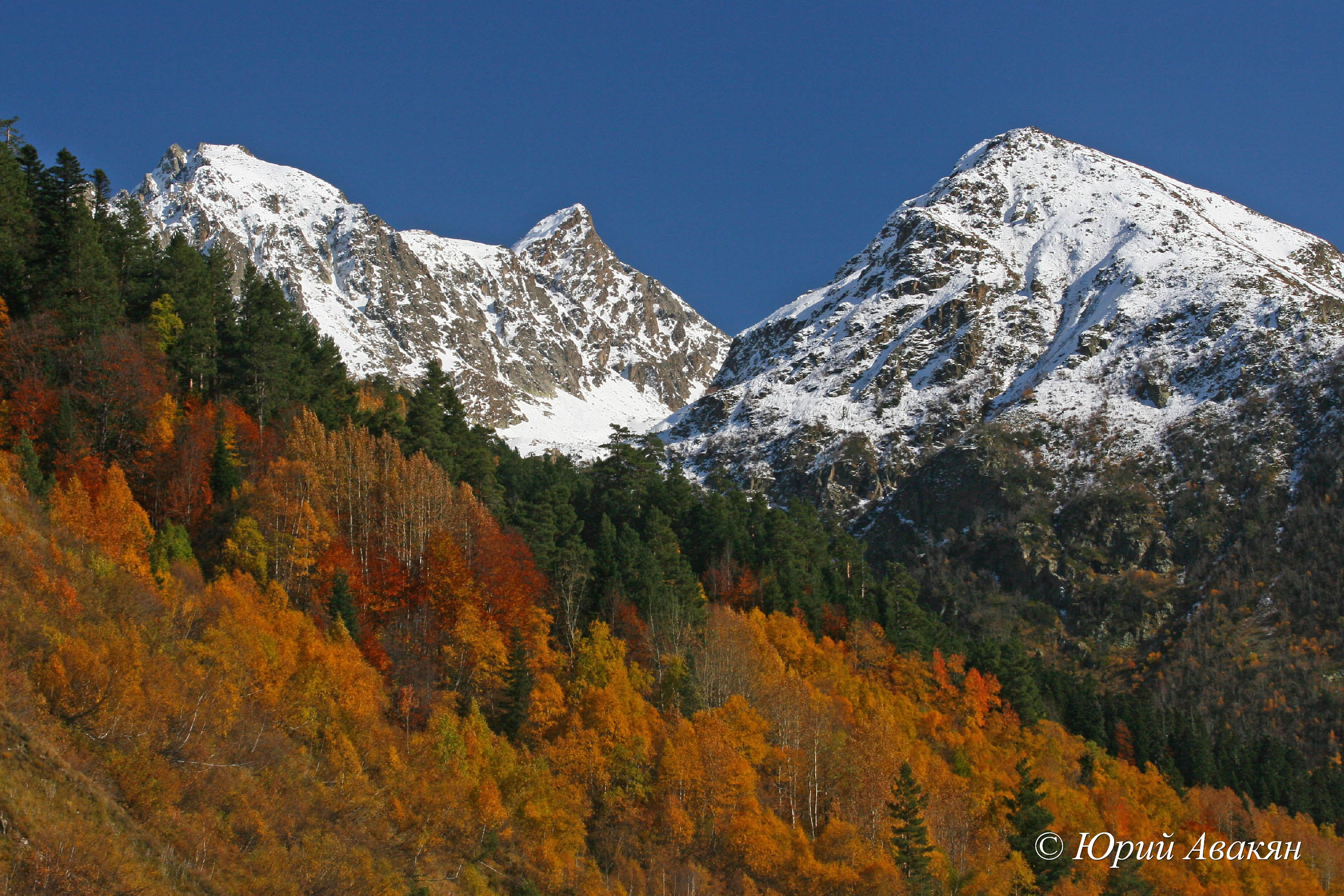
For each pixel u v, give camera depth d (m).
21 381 76.44
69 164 94.00
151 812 47.31
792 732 84.00
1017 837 81.19
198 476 80.50
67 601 55.47
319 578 77.69
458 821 62.22
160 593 62.75
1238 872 97.94
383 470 94.00
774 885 69.88
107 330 84.12
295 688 62.47
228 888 46.69
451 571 84.06
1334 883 104.88
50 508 64.75
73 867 41.16
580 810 69.19
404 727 69.19
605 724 74.75
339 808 57.44
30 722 46.38
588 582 95.12
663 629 91.69
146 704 51.78
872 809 78.44
